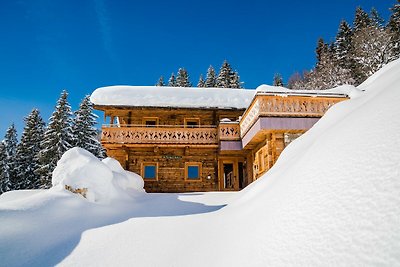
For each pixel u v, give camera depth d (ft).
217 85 193.57
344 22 157.99
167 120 68.39
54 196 30.78
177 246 19.71
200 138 63.31
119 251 20.04
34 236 23.15
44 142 99.91
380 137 13.61
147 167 64.64
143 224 25.67
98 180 34.24
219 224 22.13
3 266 19.02
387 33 111.65
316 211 12.93
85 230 25.02
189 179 64.39
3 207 27.04
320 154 17.60
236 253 15.31
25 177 109.09
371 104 18.76
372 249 8.96
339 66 127.24
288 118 46.91
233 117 70.03
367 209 10.57
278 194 18.11
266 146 49.88
